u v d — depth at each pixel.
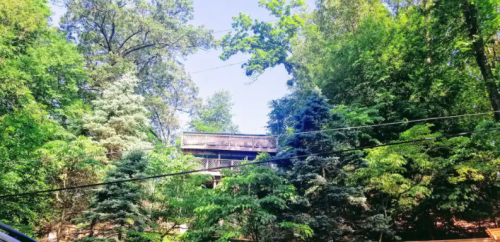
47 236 17.59
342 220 13.62
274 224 13.20
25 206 14.69
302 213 13.56
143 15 34.97
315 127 15.43
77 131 22.94
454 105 19.86
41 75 19.34
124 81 26.45
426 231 16.73
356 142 16.23
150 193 16.62
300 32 32.22
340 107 19.88
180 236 14.66
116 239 13.36
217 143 25.34
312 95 16.59
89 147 17.83
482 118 18.50
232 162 24.05
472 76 18.69
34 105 15.30
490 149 13.94
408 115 20.20
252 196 13.34
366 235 14.82
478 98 18.86
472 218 15.85
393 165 14.03
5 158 13.77
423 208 16.11
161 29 34.50
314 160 14.47
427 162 14.34
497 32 16.78
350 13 25.97
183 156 19.30
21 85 15.24
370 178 14.59
